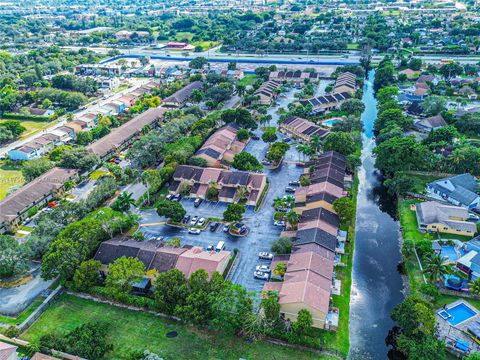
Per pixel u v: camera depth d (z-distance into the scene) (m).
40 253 138.62
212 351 104.44
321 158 190.12
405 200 168.38
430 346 97.00
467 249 134.62
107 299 122.38
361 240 149.62
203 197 173.25
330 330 109.81
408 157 179.00
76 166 192.62
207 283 113.75
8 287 128.12
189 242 145.75
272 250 135.88
